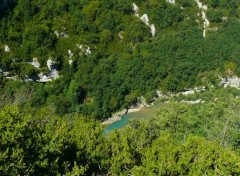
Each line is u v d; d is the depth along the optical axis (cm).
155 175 2798
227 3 14538
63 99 11962
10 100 6456
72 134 3431
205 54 13538
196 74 13288
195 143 3177
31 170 2578
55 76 12750
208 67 13412
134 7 14175
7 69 12288
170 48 13600
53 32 13012
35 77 12544
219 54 13538
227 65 13325
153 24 14200
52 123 3706
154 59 13375
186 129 5594
